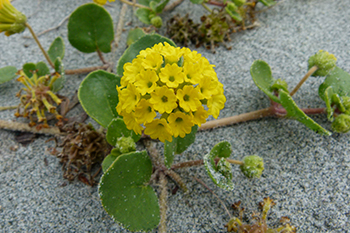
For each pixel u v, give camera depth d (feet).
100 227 0.55
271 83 0.63
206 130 0.65
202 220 0.55
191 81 0.44
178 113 0.44
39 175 0.61
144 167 0.52
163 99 0.44
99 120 0.57
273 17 0.82
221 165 0.51
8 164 0.62
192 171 0.60
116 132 0.55
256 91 0.70
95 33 0.69
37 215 0.56
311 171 0.59
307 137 0.63
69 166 0.59
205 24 0.74
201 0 0.77
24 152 0.63
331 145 0.61
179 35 0.77
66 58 0.78
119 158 0.49
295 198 0.56
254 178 0.59
